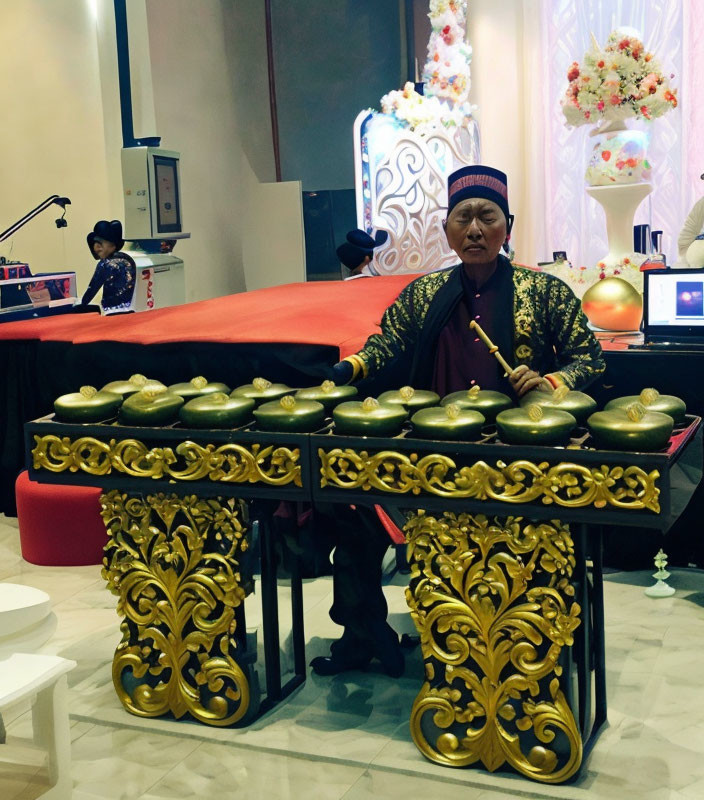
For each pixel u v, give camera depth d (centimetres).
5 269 509
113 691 274
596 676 242
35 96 605
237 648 248
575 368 250
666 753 230
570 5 695
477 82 723
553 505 204
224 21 750
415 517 224
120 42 615
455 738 227
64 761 215
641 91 386
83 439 245
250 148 787
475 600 219
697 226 429
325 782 225
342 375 261
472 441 213
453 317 263
